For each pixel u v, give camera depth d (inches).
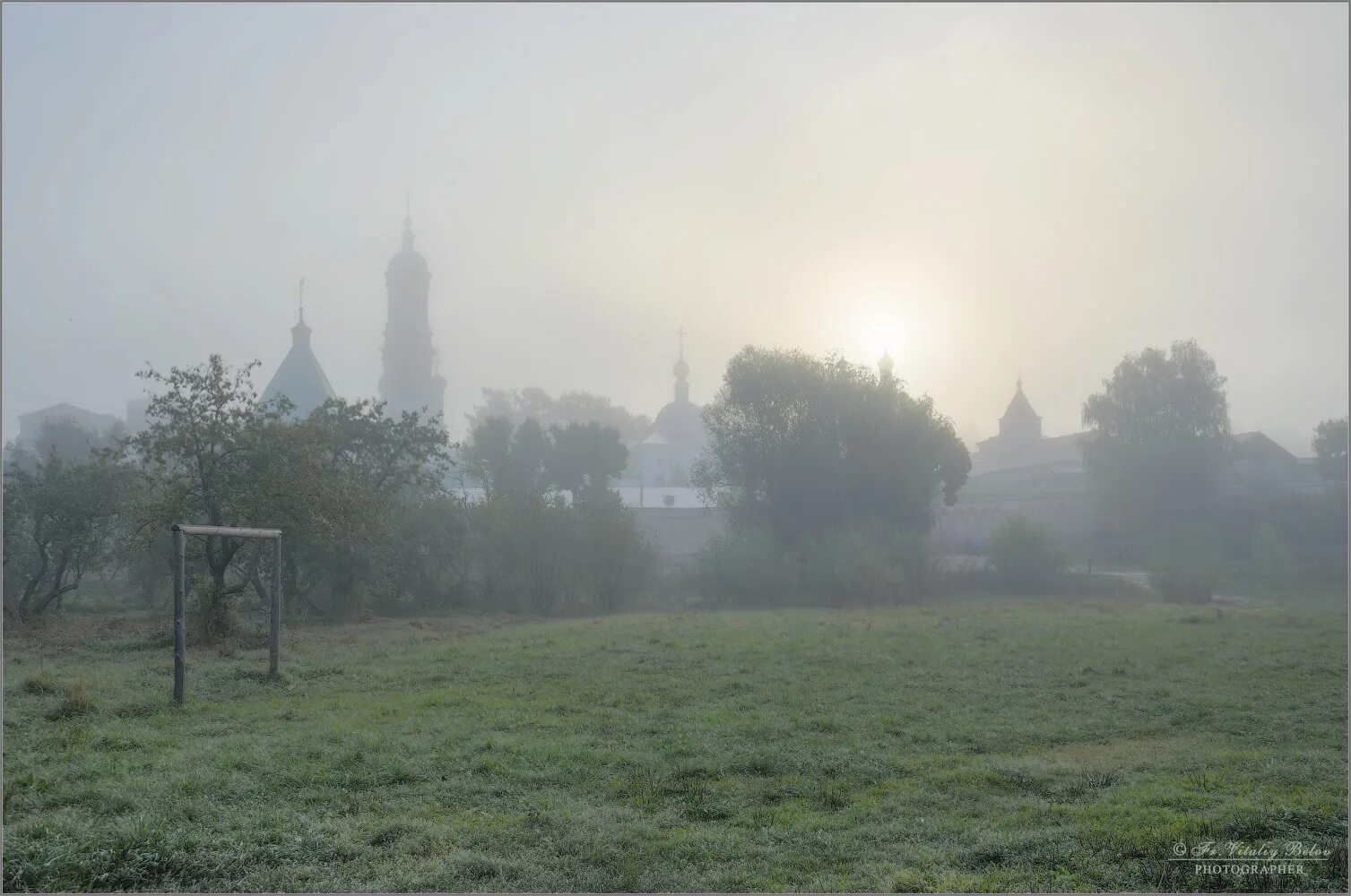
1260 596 1872.5
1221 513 2358.5
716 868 330.3
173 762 448.5
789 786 431.5
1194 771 460.8
